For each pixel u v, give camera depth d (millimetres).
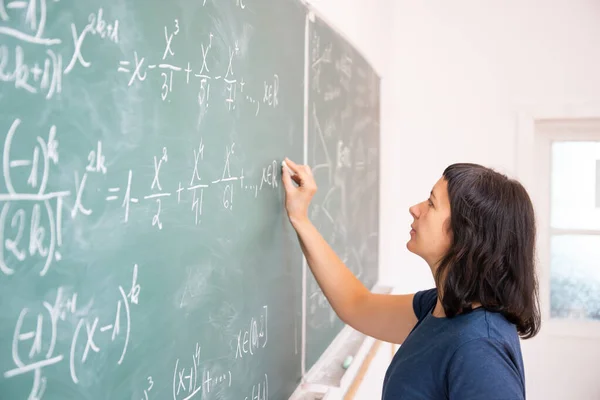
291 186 1332
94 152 641
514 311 972
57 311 594
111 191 675
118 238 694
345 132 1971
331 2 1754
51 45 569
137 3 711
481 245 969
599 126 2990
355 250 2188
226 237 1017
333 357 1844
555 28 2914
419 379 973
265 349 1241
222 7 956
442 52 3070
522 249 980
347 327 2111
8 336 533
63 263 600
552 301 3145
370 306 1423
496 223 971
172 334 838
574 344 3076
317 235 1396
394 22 3123
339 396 1610
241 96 1055
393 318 1389
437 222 1065
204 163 914
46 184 571
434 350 965
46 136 568
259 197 1178
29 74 544
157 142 771
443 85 3078
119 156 688
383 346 2477
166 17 779
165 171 795
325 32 1669
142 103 731
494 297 969
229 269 1036
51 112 574
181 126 833
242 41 1050
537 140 3094
